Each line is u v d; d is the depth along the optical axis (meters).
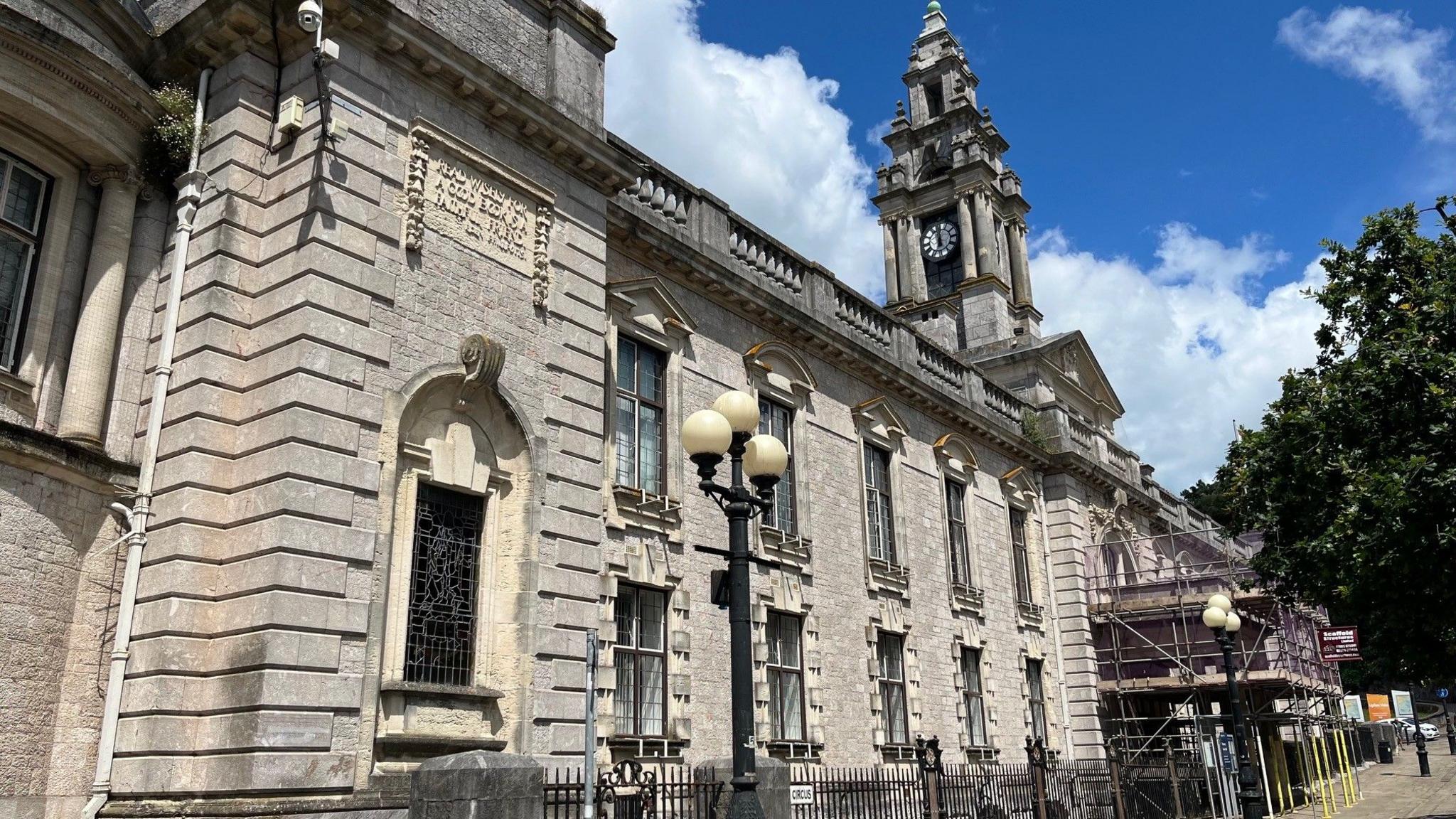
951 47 44.53
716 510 20.44
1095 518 35.25
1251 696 31.98
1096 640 33.44
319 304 12.94
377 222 13.90
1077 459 33.72
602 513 16.44
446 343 14.45
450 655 13.91
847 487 24.39
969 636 27.55
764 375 22.62
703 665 19.12
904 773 23.12
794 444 23.12
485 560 14.53
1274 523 22.97
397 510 13.50
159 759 11.49
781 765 14.51
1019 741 28.56
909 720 24.34
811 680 21.61
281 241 13.38
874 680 23.42
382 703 12.77
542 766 11.63
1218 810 27.34
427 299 14.33
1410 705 66.25
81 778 11.97
